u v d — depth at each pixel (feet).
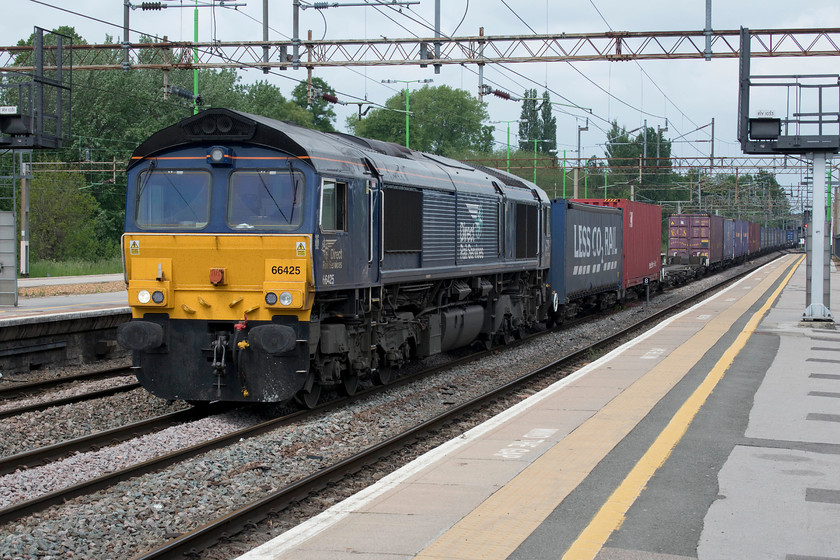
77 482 30.25
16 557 22.53
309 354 39.27
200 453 34.63
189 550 23.43
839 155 70.13
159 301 39.68
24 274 143.74
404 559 19.31
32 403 45.88
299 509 27.71
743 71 66.33
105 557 23.34
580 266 86.48
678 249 166.61
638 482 25.35
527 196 72.23
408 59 79.20
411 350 55.11
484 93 81.87
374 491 24.64
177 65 81.05
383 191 45.91
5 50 83.51
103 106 205.67
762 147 66.64
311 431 37.91
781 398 38.58
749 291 117.50
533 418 34.68
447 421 40.98
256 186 39.32
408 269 49.65
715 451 29.12
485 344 67.15
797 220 454.40
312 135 42.34
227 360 39.73
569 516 22.25
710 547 20.04
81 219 184.03
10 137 67.67
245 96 255.91
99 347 63.31
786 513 22.53
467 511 22.72
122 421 41.65
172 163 40.34
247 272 38.96
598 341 69.72
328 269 40.01
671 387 41.47
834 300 97.86
